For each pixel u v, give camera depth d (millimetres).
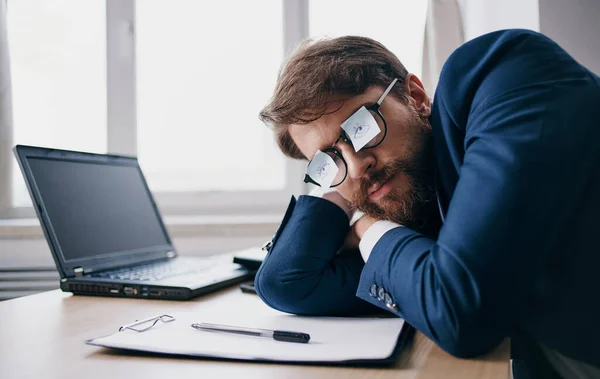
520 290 541
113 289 987
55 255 1019
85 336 676
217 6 2041
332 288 811
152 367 531
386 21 1940
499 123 604
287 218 943
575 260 622
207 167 2070
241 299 958
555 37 1303
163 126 2068
